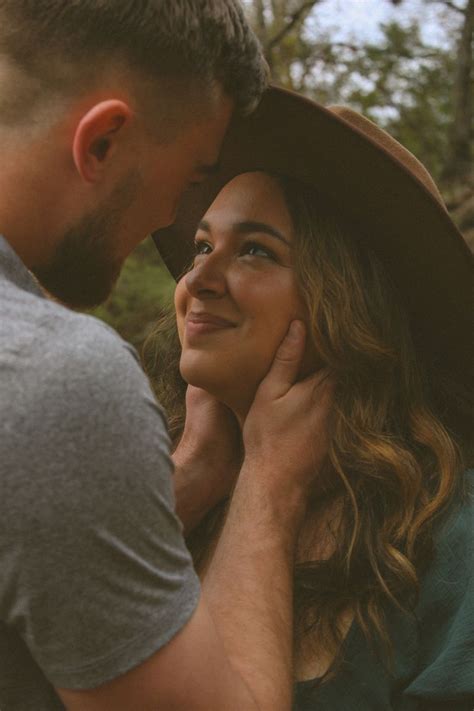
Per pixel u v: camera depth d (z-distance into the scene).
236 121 1.36
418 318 1.44
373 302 1.37
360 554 1.25
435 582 1.22
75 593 0.87
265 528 1.24
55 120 1.00
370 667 1.19
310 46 7.27
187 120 1.07
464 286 1.35
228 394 1.38
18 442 0.85
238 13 1.09
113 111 1.00
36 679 0.98
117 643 0.90
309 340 1.35
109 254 1.10
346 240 1.37
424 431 1.34
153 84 1.02
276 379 1.33
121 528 0.88
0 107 1.00
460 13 7.58
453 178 7.25
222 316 1.34
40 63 0.99
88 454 0.86
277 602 1.17
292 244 1.34
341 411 1.32
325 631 1.22
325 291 1.33
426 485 1.31
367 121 1.47
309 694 1.19
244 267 1.34
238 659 1.09
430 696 1.16
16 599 0.88
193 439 1.51
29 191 1.01
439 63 7.88
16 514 0.85
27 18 0.99
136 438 0.89
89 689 0.90
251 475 1.29
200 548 1.49
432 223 1.31
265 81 1.16
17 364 0.87
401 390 1.37
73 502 0.86
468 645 1.17
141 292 5.29
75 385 0.87
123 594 0.90
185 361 1.36
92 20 0.98
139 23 0.99
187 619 0.94
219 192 1.46
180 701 0.93
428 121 8.03
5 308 0.91
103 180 1.04
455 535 1.24
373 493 1.30
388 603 1.22
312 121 1.28
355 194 1.33
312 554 1.30
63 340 0.89
